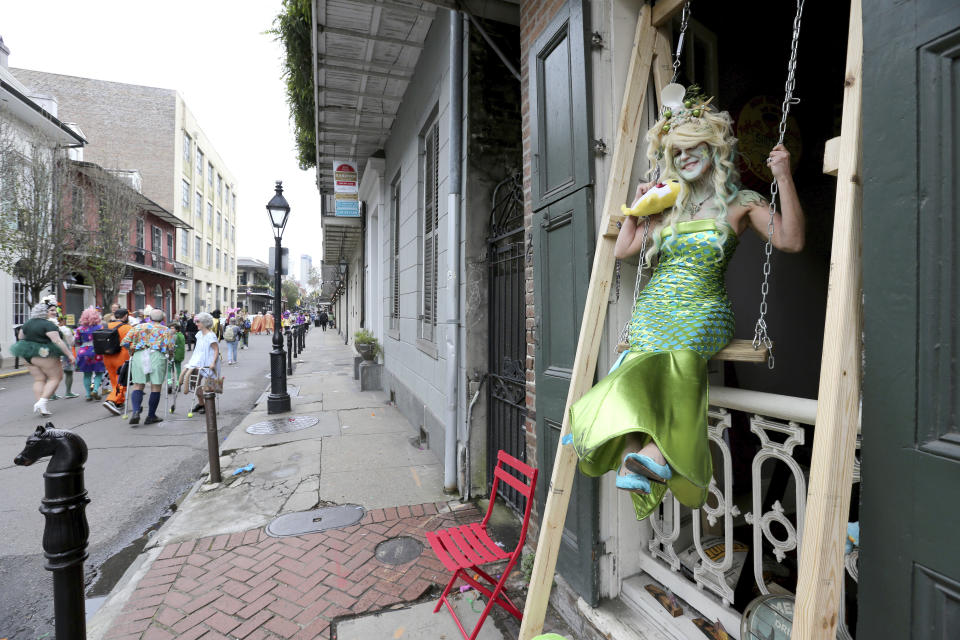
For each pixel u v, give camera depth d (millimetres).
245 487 4512
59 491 1833
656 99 2293
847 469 1136
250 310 67312
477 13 3979
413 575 3033
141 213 24312
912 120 1064
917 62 1059
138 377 7086
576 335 2367
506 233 3938
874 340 1142
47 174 14625
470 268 4312
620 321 2330
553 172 2629
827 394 1160
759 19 3051
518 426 3770
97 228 18391
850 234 1189
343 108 7230
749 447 2672
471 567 2510
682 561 2232
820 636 1095
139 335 7109
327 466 5031
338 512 3951
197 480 4824
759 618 1643
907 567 1077
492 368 4223
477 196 4340
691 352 1558
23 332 7543
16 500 4355
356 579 2994
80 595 1872
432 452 5469
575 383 2066
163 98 34031
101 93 32844
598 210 2326
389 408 8000
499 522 3746
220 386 7953
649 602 2203
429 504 4102
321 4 4629
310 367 14344
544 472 2668
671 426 1361
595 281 2098
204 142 41219
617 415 1341
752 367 2742
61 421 7355
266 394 9617
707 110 1655
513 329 3828
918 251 1059
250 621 2602
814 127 3189
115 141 32906
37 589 3053
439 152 5184
